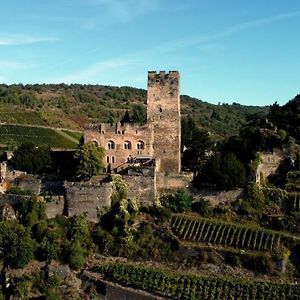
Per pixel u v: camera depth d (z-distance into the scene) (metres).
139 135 121.69
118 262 97.81
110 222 104.94
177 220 103.62
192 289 88.31
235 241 96.62
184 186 111.62
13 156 126.56
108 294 91.56
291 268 91.94
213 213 106.44
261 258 92.25
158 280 90.69
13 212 107.50
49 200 107.44
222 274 92.12
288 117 130.75
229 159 109.81
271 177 115.25
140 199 109.50
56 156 126.75
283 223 101.00
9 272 95.62
